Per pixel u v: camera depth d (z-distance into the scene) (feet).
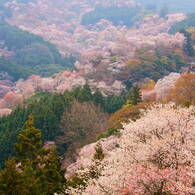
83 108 230.68
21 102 391.24
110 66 433.89
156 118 78.23
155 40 549.95
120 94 355.97
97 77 422.41
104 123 221.05
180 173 62.75
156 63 445.37
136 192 63.77
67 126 225.35
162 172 62.03
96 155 106.93
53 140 227.61
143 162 68.28
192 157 66.74
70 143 219.41
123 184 64.95
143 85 372.58
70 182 103.19
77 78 435.12
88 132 216.95
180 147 68.18
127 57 472.03
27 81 558.56
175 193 60.75
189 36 501.97
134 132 78.74
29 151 139.54
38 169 122.11
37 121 231.91
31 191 102.37
